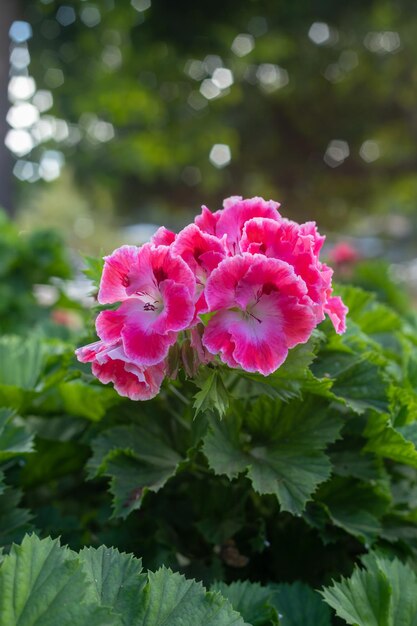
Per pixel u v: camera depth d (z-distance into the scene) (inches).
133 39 101.8
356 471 20.1
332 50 117.6
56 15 97.2
